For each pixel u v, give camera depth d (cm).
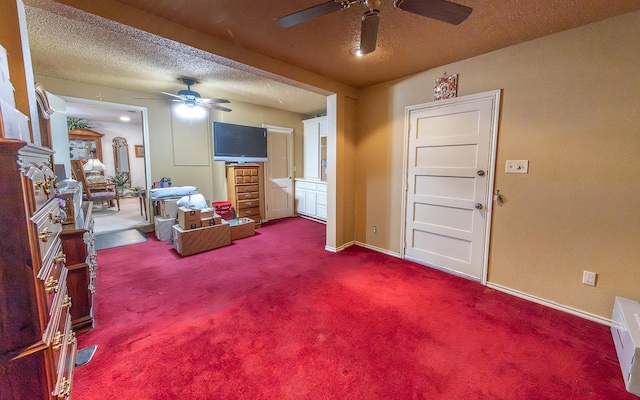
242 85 391
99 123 767
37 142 146
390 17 189
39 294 92
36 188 101
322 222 550
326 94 345
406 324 204
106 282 271
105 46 261
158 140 473
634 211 190
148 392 143
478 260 272
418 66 286
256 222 506
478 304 233
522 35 217
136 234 441
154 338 186
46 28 225
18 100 127
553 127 219
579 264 214
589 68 200
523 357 171
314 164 582
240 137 490
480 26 202
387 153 345
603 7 177
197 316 213
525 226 240
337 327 200
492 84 249
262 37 224
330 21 198
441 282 274
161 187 462
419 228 321
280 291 255
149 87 412
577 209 213
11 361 87
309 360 167
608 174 198
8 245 84
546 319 211
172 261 329
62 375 115
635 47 183
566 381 153
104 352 172
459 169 279
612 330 192
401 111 324
